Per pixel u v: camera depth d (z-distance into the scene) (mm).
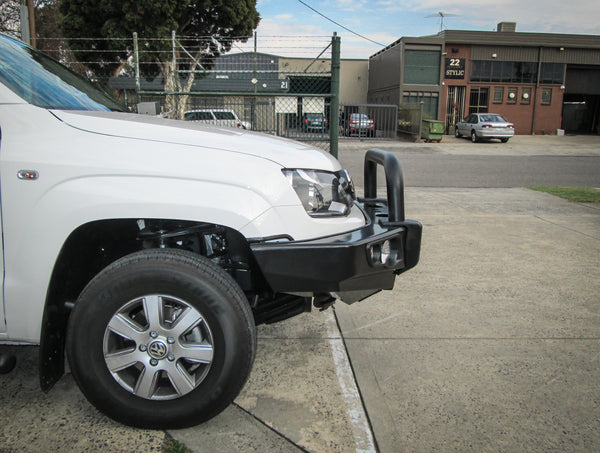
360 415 2541
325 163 2660
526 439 2361
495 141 27344
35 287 2242
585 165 15812
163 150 2277
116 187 2182
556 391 2771
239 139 2523
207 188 2211
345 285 2361
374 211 2936
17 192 2197
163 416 2254
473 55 31766
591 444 2328
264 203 2273
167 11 19250
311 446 2293
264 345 3314
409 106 27516
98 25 20625
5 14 20000
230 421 2467
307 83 9984
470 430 2426
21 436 2309
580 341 3383
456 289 4359
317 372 2965
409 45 30438
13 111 2297
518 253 5453
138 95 9109
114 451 2213
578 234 6316
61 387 2744
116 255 2809
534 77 32656
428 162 16469
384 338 3424
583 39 32188
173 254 2217
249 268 2594
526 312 3869
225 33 22734
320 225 2430
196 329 2293
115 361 2236
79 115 2387
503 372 2973
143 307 2215
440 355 3182
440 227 6672
